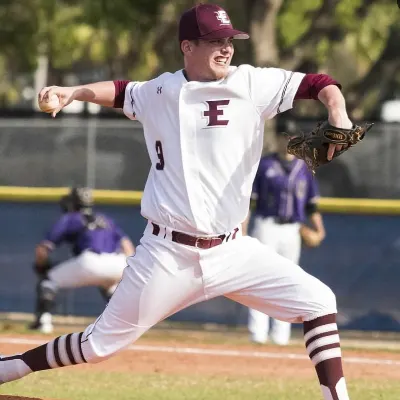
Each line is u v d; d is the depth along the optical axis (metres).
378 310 45.19
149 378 28.42
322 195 45.69
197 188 18.33
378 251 45.19
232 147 18.31
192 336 42.34
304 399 25.27
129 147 47.22
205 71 18.36
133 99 19.05
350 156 45.66
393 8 69.38
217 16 18.20
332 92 17.89
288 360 33.06
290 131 37.84
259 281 18.83
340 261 45.31
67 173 47.56
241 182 18.55
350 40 70.69
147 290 18.70
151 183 18.89
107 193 46.88
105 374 28.91
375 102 82.19
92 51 74.50
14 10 71.19
